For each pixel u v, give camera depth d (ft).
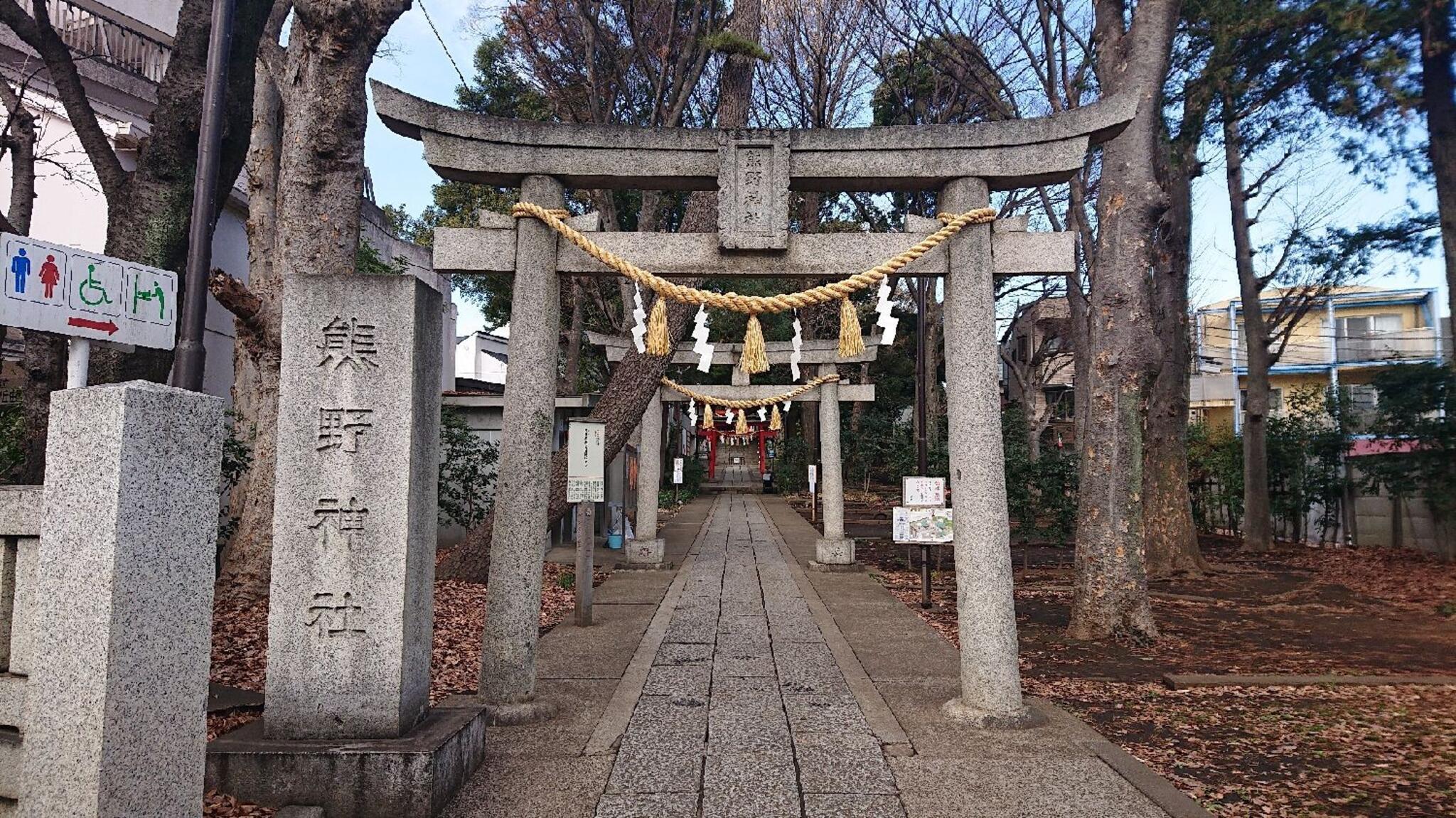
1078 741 16.72
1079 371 56.49
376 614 13.83
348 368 14.35
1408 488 50.11
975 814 13.26
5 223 21.02
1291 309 60.39
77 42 45.16
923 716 18.38
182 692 9.10
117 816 8.26
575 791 14.05
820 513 84.12
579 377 93.25
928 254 19.12
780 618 30.83
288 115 26.45
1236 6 41.65
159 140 21.86
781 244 18.62
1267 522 55.57
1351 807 13.94
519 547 18.19
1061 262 18.90
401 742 13.16
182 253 22.56
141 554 8.64
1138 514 28.17
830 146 18.94
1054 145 18.63
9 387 35.24
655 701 19.54
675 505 91.66
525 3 54.24
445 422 44.06
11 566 10.22
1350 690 21.31
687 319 41.57
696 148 19.04
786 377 96.17
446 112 18.22
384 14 24.03
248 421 33.83
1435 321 79.82
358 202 26.53
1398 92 40.01
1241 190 55.67
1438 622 31.65
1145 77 28.68
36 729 8.50
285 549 13.96
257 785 12.71
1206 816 13.12
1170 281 47.39
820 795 13.97
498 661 18.06
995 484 18.26
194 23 21.89
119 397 8.52
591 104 55.16
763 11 57.21
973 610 18.17
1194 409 84.48
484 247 18.78
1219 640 28.17
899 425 92.32
